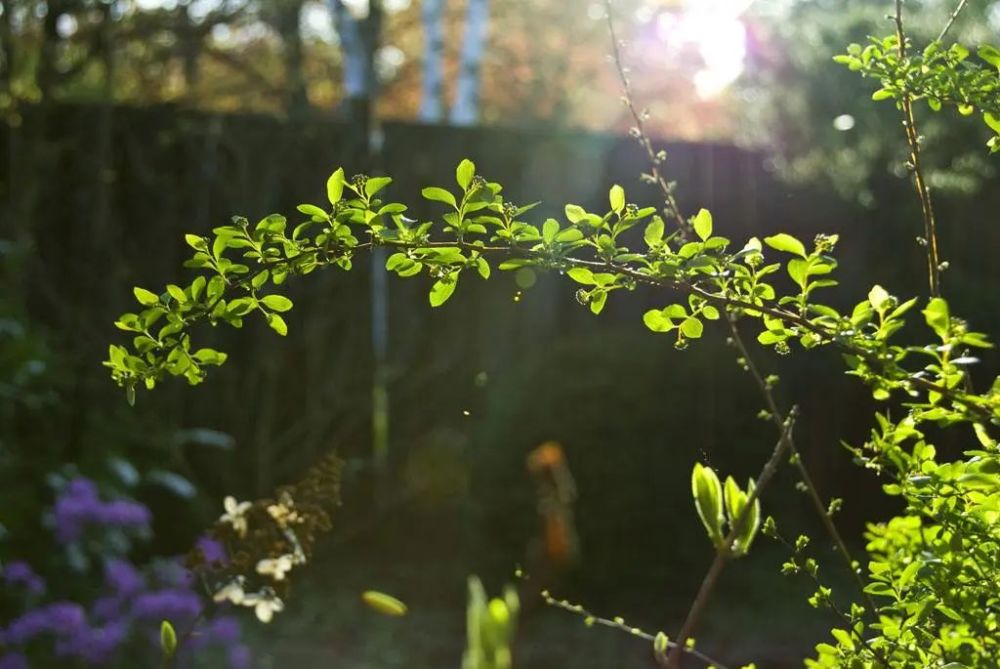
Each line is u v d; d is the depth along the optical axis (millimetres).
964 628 1788
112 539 5938
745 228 9086
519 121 19641
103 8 7625
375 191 1690
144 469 7398
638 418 7039
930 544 1937
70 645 5008
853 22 9852
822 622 6434
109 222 7441
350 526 7941
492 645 1078
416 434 8281
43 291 7305
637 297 8656
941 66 1912
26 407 6859
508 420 7016
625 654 6148
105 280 7391
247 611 6559
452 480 7926
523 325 8508
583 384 7039
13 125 7277
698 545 6992
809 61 10133
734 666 5988
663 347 7238
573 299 8602
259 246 1707
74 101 7438
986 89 1891
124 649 5273
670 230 8281
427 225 1691
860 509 8281
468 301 8438
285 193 7891
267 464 7840
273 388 7895
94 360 7258
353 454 8109
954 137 8328
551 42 19734
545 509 1863
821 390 8344
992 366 7672
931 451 1897
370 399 8133
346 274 8086
